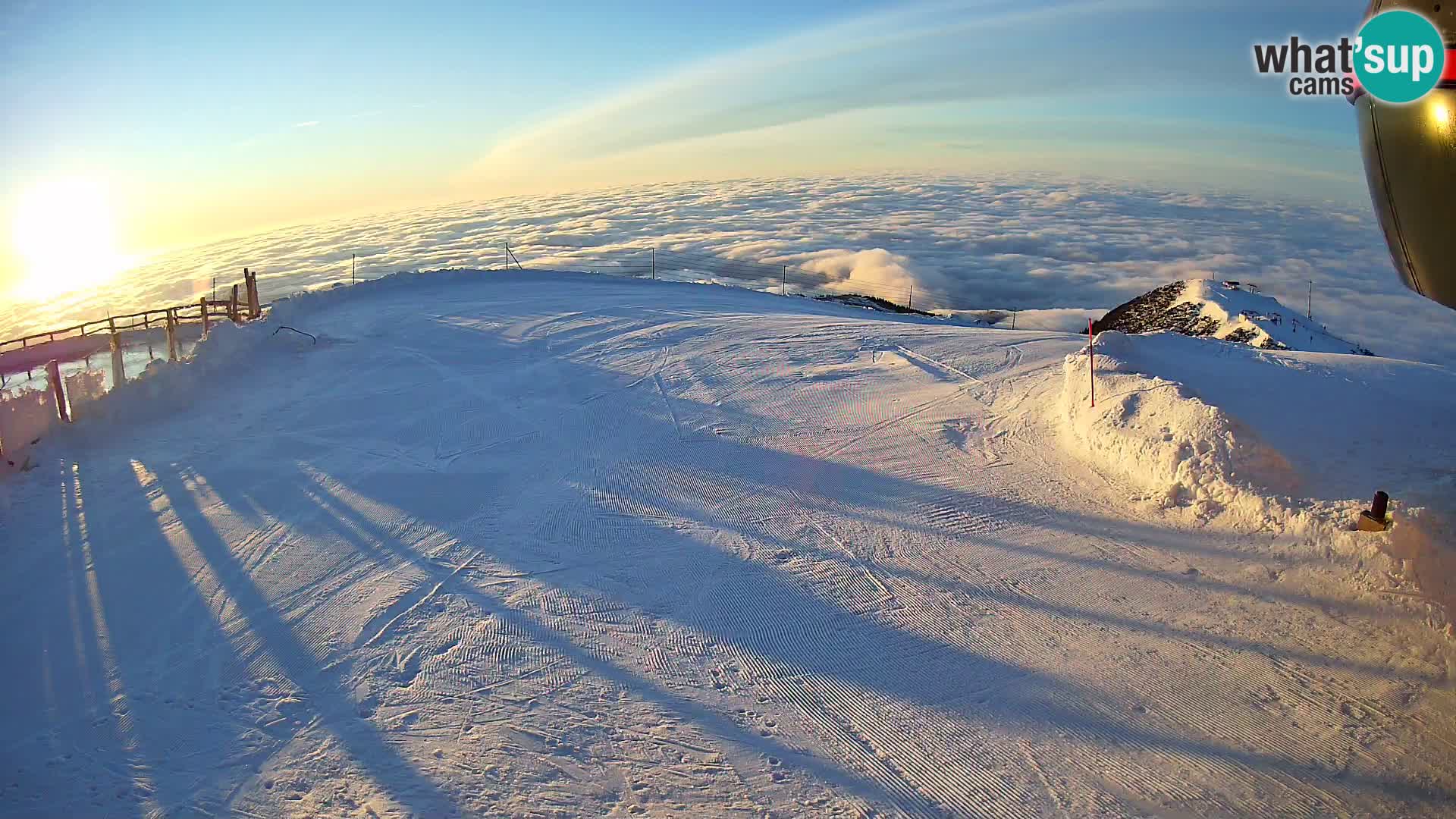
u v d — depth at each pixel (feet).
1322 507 32.27
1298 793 20.83
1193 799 20.77
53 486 42.42
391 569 33.81
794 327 76.07
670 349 68.18
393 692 25.76
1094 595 30.68
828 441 47.50
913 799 21.04
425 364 63.41
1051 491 39.45
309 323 74.28
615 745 23.21
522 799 21.15
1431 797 20.54
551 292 92.94
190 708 25.16
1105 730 23.48
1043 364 60.59
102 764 22.71
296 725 24.26
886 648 27.91
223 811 20.92
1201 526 34.47
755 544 35.70
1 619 30.35
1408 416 41.70
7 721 24.68
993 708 24.61
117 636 29.17
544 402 55.16
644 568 33.73
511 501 40.29
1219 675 25.67
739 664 27.20
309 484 42.42
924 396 54.70
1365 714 23.61
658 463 44.83
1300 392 45.14
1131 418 41.37
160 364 56.44
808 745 23.21
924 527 36.73
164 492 41.50
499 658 27.58
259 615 30.37
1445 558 28.37
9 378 66.03
